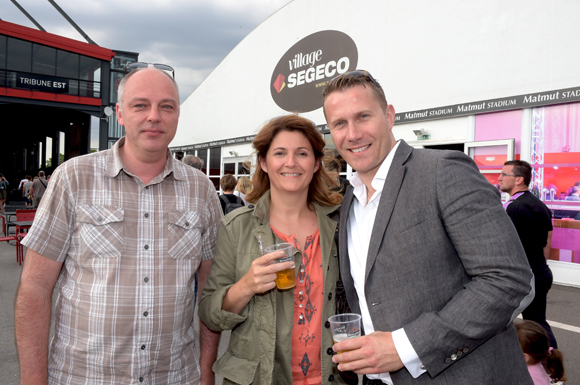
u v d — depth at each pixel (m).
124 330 1.32
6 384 2.67
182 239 1.46
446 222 1.08
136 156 1.42
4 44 17.86
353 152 1.36
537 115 5.68
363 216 1.41
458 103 6.54
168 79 1.43
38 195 13.66
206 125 14.35
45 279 1.31
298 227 1.65
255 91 11.84
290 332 1.48
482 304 0.98
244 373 1.45
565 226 5.45
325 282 1.53
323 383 1.44
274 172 1.58
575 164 5.33
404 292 1.14
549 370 2.29
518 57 5.79
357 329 1.26
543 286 2.84
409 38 7.36
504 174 3.18
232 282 1.58
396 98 7.57
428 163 1.18
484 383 1.07
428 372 1.07
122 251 1.35
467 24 6.42
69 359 1.32
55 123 26.06
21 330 1.26
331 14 9.16
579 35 5.17
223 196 4.48
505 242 1.00
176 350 1.42
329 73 9.23
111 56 20.12
